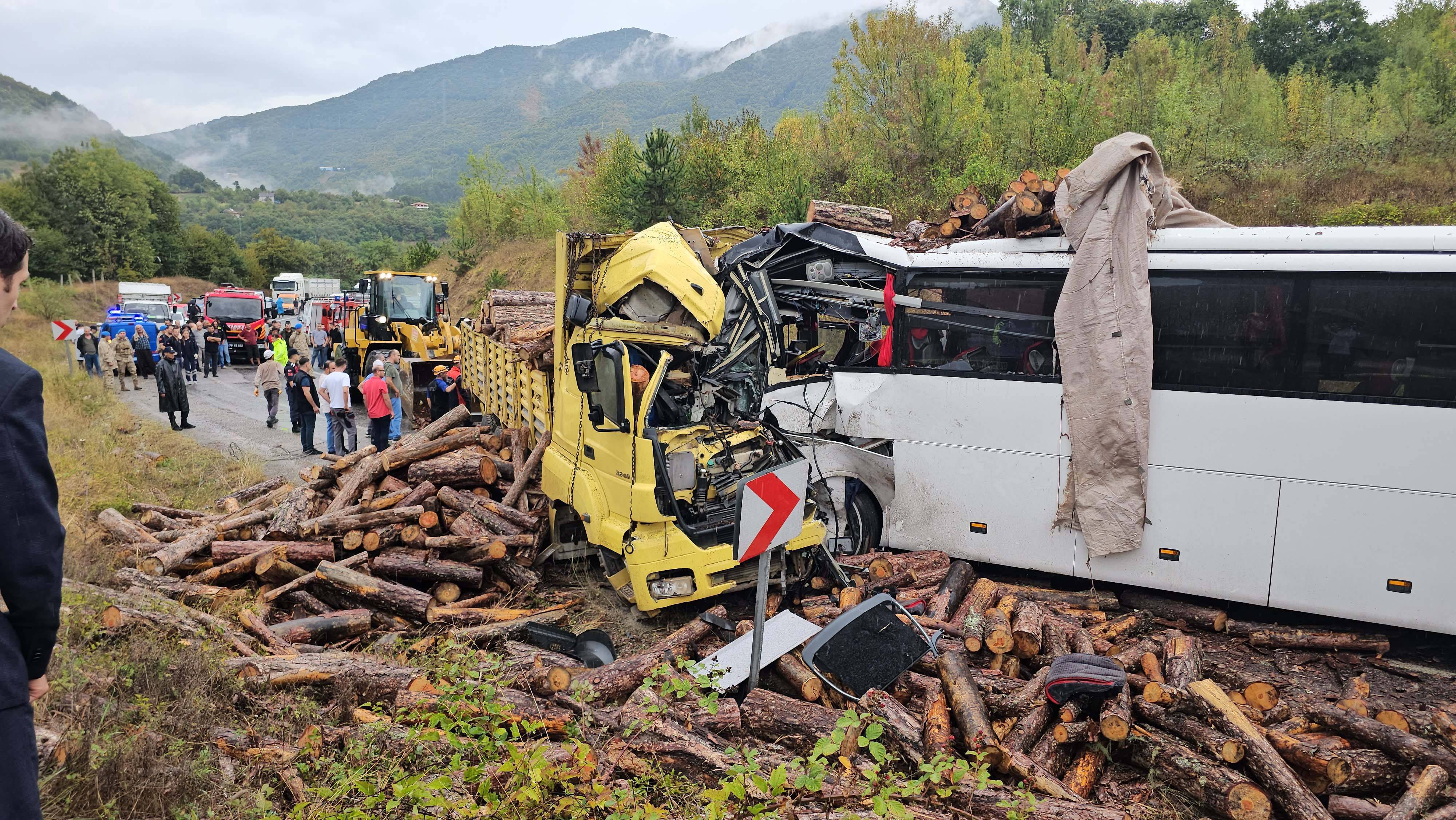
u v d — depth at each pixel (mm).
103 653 4930
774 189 19953
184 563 6953
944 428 7156
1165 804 4293
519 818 3562
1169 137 19172
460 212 42125
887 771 4230
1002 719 4707
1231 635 6301
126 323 29172
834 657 4941
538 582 7094
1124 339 6250
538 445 8250
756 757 4066
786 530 4875
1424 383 5586
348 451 13609
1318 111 21656
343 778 3732
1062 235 6637
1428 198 16578
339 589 6312
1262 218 17078
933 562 6738
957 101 19828
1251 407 6055
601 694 4879
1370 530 5797
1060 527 6770
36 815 2246
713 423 6691
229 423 16797
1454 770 4090
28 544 2195
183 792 3689
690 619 6602
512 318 11867
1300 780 4035
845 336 7969
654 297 7020
